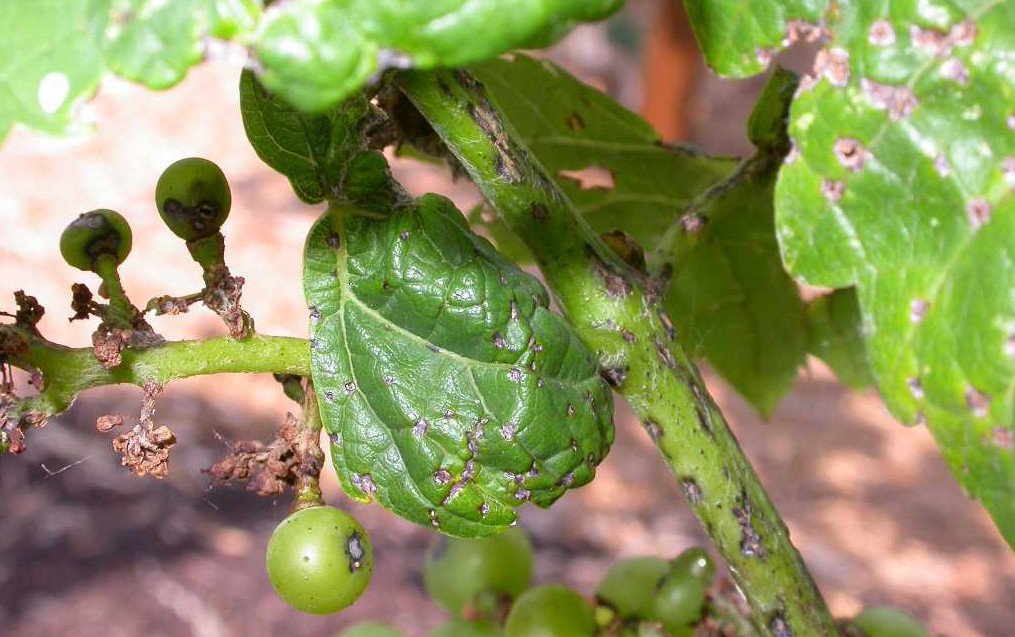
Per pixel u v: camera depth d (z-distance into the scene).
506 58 0.31
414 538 0.83
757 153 0.27
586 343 0.24
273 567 0.23
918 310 0.22
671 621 0.28
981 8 0.22
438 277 0.23
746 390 0.34
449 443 0.23
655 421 0.24
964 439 0.22
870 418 1.04
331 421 0.23
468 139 0.23
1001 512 0.22
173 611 0.74
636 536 0.86
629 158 0.32
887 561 0.88
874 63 0.22
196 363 0.23
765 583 0.25
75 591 0.75
